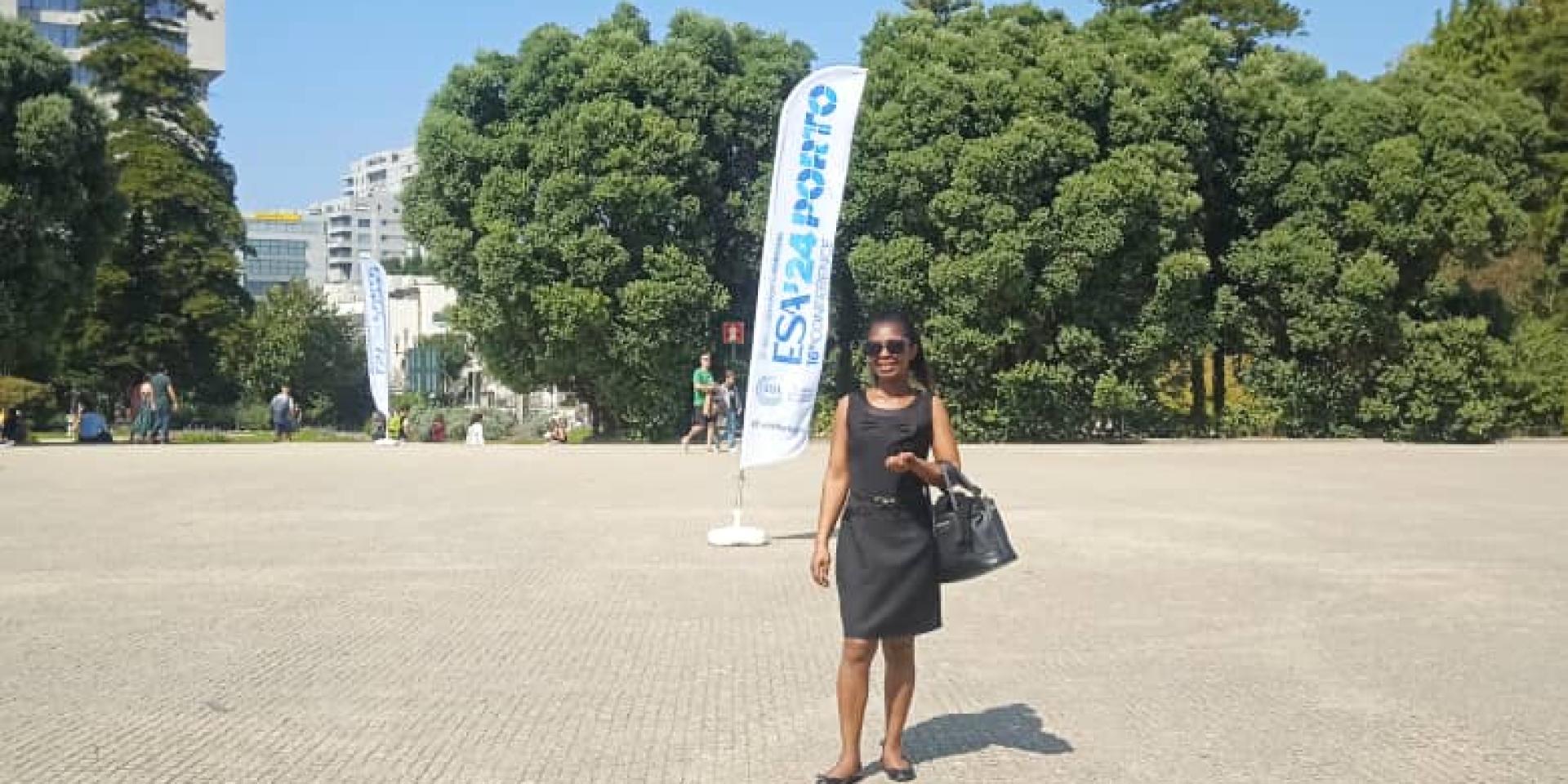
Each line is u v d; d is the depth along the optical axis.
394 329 102.19
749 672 8.41
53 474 23.27
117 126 56.81
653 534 15.30
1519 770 6.40
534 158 37.94
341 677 8.17
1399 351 37.78
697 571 12.63
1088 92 36.16
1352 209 37.25
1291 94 38.72
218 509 17.78
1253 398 40.88
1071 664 8.80
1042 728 7.16
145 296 56.22
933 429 6.23
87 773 6.15
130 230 55.47
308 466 25.48
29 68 38.34
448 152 38.69
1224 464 28.02
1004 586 11.98
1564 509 18.97
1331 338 37.19
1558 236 45.12
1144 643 9.50
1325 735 7.03
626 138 37.50
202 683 7.98
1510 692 8.04
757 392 14.48
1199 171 38.12
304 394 78.62
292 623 9.91
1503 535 15.86
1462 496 20.97
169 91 58.38
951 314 36.09
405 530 15.58
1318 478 24.47
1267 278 37.53
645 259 37.69
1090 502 19.44
